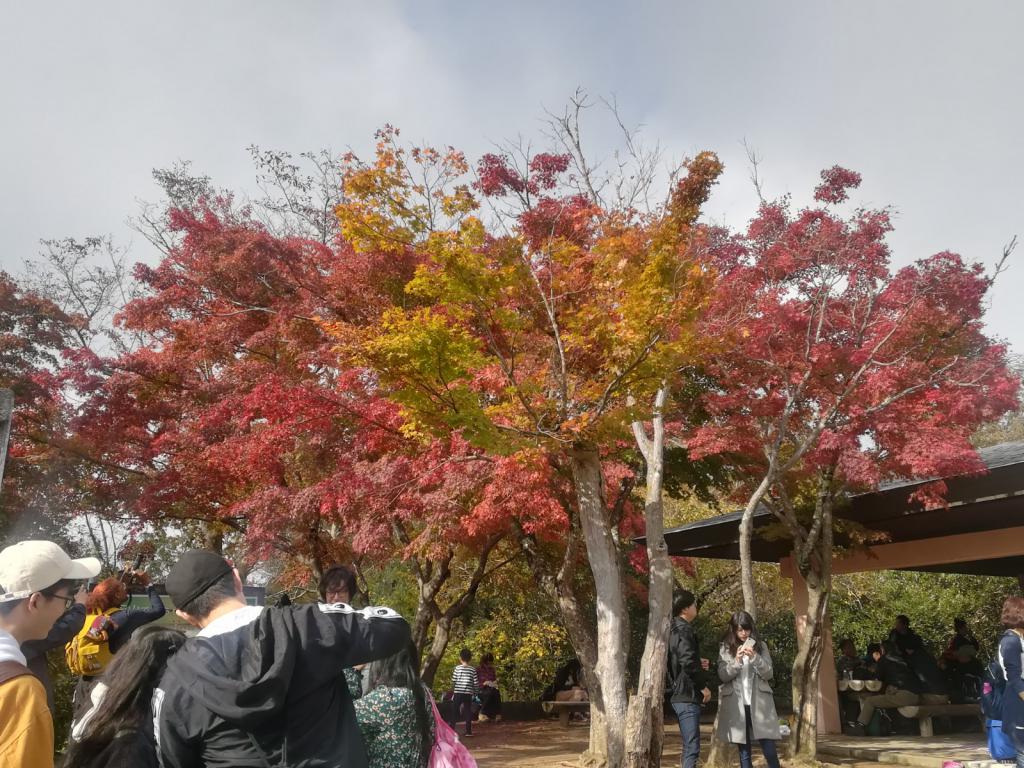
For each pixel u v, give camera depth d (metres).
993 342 11.43
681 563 19.61
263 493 11.34
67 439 13.03
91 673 4.61
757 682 8.27
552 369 8.84
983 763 9.84
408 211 8.35
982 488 10.93
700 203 9.03
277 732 2.48
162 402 13.21
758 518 14.36
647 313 7.73
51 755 2.42
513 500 9.98
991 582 23.48
